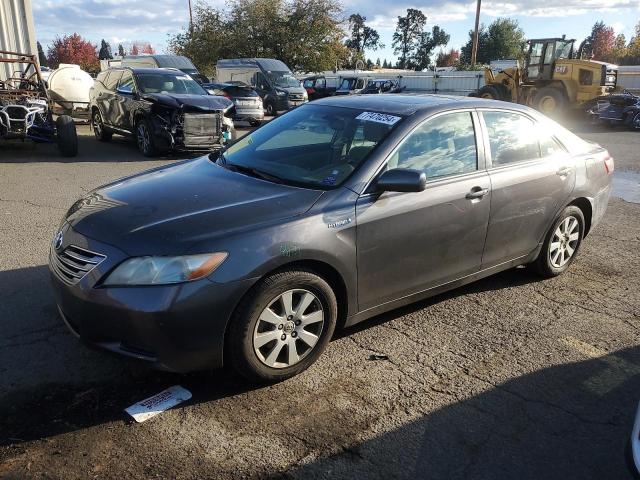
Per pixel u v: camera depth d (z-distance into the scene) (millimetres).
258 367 3104
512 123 4445
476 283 4891
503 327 4078
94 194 3627
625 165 11453
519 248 4496
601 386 3365
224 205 3211
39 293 4270
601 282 5008
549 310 4391
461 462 2689
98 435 2756
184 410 2977
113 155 11367
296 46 34812
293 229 3086
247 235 2963
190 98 11219
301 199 3301
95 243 2982
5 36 13141
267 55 35375
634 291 4824
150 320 2783
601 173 5105
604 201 5258
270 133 4340
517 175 4277
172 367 2898
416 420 2980
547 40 22266
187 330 2836
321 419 2955
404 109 3963
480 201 3998
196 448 2701
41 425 2809
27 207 6793
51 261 3279
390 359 3570
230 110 12039
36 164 9898
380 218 3434
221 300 2873
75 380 3193
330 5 34969
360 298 3496
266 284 3006
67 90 15289
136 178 3879
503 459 2723
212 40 35344
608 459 2756
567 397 3244
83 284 2924
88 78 15727
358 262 3393
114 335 2896
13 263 4859
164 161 10781
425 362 3557
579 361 3641
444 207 3768
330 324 3352
